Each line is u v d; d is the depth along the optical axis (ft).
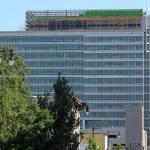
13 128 203.10
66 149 204.44
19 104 212.02
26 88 259.60
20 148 200.54
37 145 200.34
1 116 202.49
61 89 212.84
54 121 204.03
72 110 212.84
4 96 204.64
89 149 360.89
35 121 204.44
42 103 216.54
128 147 645.92
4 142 202.39
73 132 224.94
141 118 654.94
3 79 221.46
